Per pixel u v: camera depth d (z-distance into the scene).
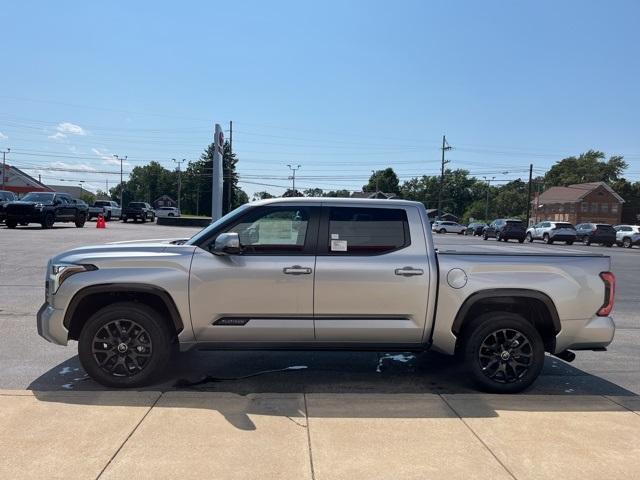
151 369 5.07
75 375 5.58
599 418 4.56
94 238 22.48
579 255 5.34
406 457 3.74
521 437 4.11
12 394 4.82
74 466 3.52
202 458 3.66
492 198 133.88
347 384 5.55
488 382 5.19
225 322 5.09
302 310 5.08
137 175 145.00
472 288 5.14
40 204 28.22
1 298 9.88
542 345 5.22
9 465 3.52
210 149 108.06
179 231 31.88
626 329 8.78
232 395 4.92
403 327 5.15
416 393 5.26
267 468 3.55
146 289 4.99
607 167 128.75
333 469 3.55
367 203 5.32
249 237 5.19
